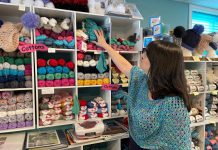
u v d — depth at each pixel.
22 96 1.62
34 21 1.52
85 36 1.76
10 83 1.55
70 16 1.82
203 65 2.36
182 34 2.15
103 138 1.73
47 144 1.55
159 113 0.98
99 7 1.85
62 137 1.71
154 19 2.07
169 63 0.94
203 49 2.35
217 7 3.17
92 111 1.87
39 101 1.77
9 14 1.77
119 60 1.54
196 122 2.33
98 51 1.81
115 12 1.83
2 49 1.58
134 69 1.25
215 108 2.56
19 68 1.58
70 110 1.81
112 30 2.23
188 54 2.21
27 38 1.59
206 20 3.27
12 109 1.58
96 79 1.82
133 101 1.16
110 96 1.91
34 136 1.72
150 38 1.85
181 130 0.92
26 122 1.61
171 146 0.94
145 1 2.53
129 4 2.06
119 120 2.21
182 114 0.92
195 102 2.48
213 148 2.50
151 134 1.01
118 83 1.93
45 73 1.64
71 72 1.72
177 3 2.82
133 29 2.12
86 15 1.80
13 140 1.60
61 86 1.69
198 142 2.43
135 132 1.10
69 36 1.71
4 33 1.49
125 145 2.09
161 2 2.66
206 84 2.38
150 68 1.00
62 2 1.69
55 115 1.76
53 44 1.65
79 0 1.74
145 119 0.99
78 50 1.74
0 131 1.53
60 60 1.71
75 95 1.76
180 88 0.94
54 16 1.83
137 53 2.02
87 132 1.66
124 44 1.98
